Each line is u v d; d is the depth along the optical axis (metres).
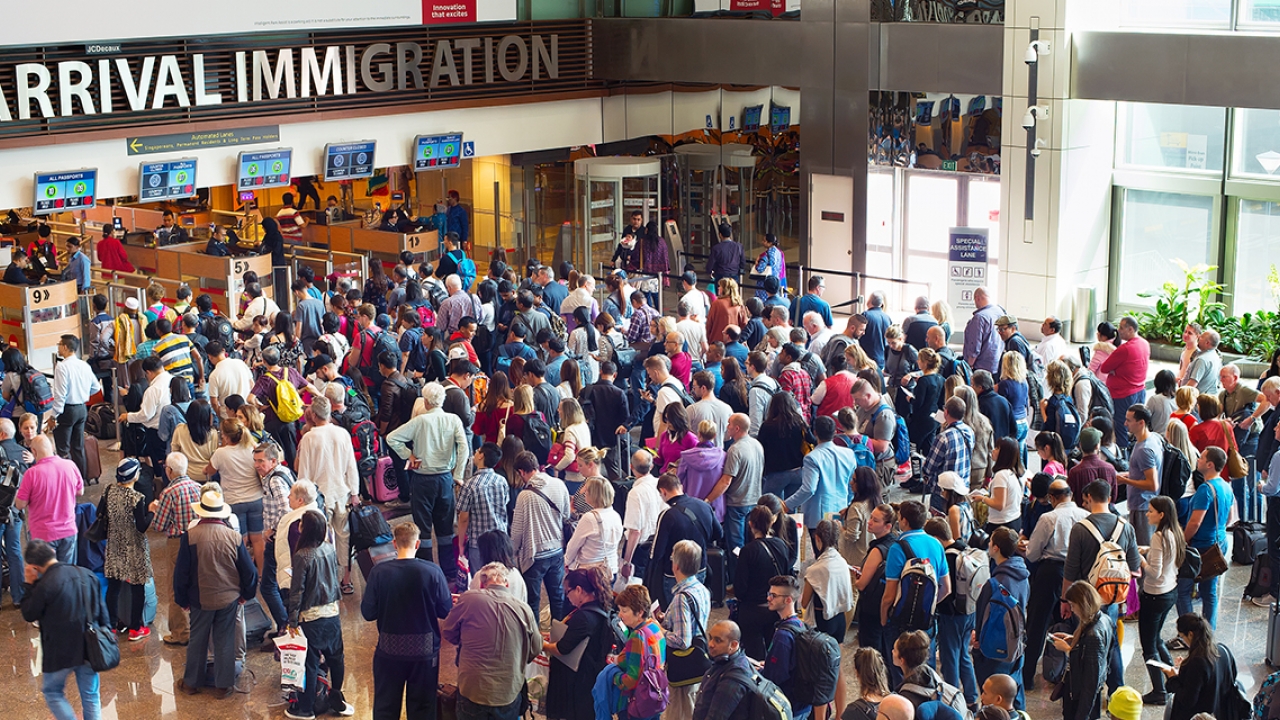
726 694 6.55
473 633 7.32
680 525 8.71
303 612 8.48
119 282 20.27
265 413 11.98
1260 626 10.26
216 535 8.88
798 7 21.11
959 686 8.38
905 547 7.98
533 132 22.81
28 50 17.31
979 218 19.91
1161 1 18.17
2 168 17.22
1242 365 17.25
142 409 11.88
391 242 22.77
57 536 9.91
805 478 9.59
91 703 8.24
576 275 15.26
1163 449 10.07
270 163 19.77
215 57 19.16
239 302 19.95
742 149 22.34
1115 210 19.62
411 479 10.43
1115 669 8.38
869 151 20.77
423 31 21.27
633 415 14.12
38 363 17.59
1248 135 18.14
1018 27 18.70
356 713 8.91
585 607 7.70
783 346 11.84
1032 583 8.81
